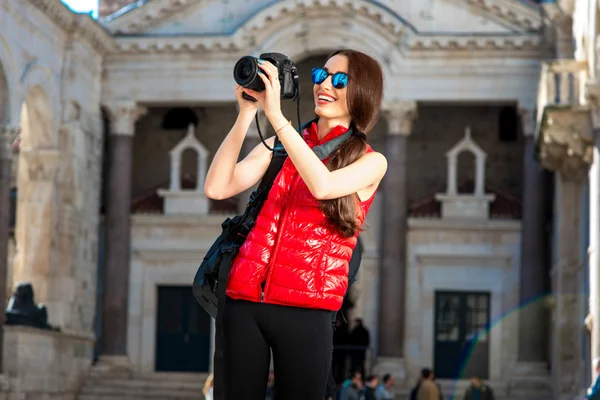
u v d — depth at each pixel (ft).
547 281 155.02
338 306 16.15
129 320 165.37
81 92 152.46
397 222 157.48
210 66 159.63
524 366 143.84
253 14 155.74
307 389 15.71
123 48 159.22
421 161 176.35
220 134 177.68
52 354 140.56
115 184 160.45
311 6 155.02
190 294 165.68
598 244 98.43
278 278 15.69
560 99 109.29
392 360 156.25
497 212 164.04
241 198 166.50
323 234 15.96
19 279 147.74
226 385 15.85
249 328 15.81
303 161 15.37
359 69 16.85
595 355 96.94
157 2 159.74
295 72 16.07
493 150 175.22
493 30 156.56
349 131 16.84
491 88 156.56
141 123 178.91
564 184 132.87
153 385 155.53
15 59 129.70
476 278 162.91
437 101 157.38
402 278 157.69
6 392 126.00
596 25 101.30
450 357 162.40
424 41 155.53
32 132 146.92
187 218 165.68
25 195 147.64
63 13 143.02
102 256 165.17
